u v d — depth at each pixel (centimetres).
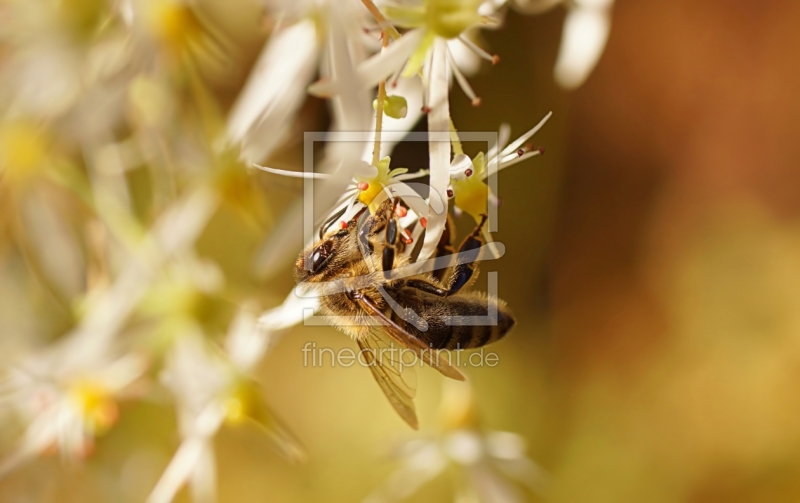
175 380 13
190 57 13
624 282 20
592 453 18
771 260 19
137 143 13
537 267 20
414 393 12
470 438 13
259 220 13
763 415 18
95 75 13
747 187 21
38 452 13
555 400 18
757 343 18
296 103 12
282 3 12
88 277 14
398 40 11
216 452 17
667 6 21
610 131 21
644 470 18
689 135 21
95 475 14
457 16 11
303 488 17
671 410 18
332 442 17
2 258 14
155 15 13
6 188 13
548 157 19
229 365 13
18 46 13
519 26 17
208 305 13
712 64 21
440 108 11
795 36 21
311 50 12
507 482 13
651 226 21
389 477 17
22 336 14
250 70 14
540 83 17
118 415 13
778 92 21
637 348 19
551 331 19
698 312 19
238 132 13
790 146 21
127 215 13
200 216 13
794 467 18
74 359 13
